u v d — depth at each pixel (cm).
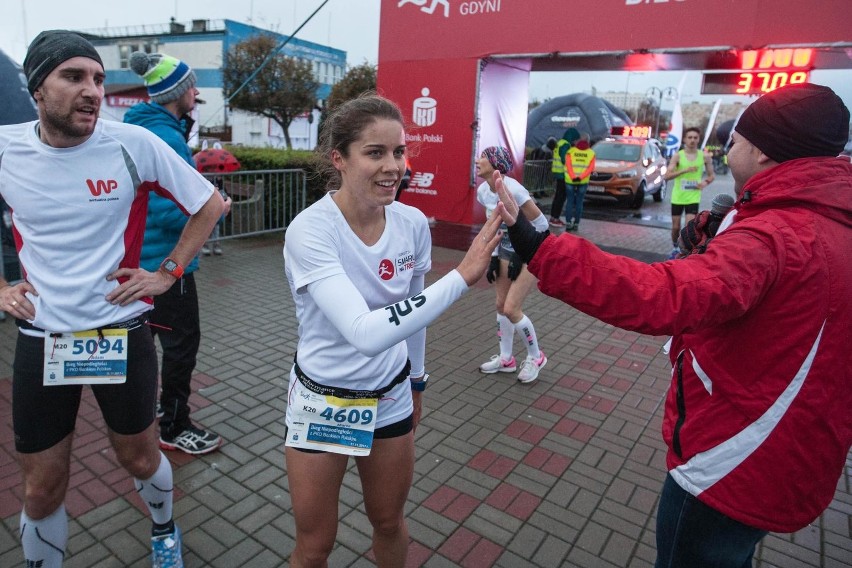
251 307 596
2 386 400
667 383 451
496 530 281
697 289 123
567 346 523
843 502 315
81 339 199
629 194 1430
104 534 268
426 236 197
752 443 142
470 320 582
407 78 1085
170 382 321
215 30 3981
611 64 993
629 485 320
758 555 272
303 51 4122
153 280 209
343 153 170
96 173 192
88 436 347
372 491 196
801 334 134
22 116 491
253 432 358
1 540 261
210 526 276
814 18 742
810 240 134
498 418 387
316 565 189
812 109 141
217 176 846
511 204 138
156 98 296
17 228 195
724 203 233
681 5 823
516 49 966
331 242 169
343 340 178
